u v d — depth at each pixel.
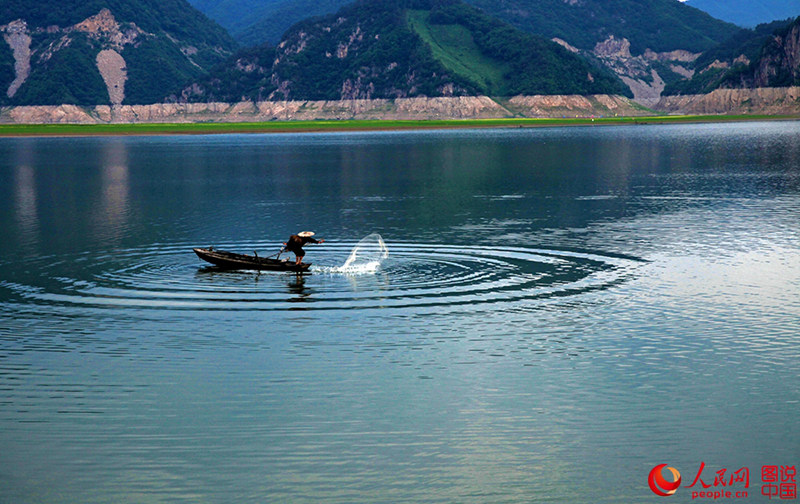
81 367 19.59
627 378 18.66
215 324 23.23
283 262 30.64
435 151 126.69
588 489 13.79
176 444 15.45
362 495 13.65
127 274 30.33
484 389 18.05
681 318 23.59
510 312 24.38
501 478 14.16
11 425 16.25
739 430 15.84
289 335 22.12
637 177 72.56
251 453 15.09
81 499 13.55
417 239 38.03
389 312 24.42
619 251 34.31
